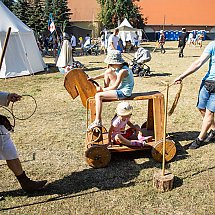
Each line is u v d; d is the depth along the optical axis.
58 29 28.61
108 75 4.48
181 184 3.82
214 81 4.44
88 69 14.22
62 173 4.12
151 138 4.64
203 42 38.81
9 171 4.18
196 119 6.32
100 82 10.66
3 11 12.21
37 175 4.07
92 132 4.34
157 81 10.85
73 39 23.48
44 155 4.68
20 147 4.98
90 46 22.61
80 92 4.66
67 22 41.88
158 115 4.41
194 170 4.16
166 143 4.30
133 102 7.66
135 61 12.04
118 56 4.34
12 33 11.77
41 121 6.32
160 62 16.86
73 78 4.59
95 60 18.34
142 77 11.70
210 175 4.03
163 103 4.41
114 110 7.04
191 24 53.84
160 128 4.44
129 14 40.97
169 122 6.13
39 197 3.57
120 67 4.37
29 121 6.32
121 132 4.55
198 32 45.91
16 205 3.43
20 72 12.09
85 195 3.61
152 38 46.88
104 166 4.26
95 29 45.59
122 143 4.44
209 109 4.56
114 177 4.00
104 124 6.08
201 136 4.80
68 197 3.57
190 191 3.67
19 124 6.13
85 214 3.27
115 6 40.53
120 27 28.56
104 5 41.66
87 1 51.78
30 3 41.22
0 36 11.48
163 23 53.91
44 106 7.51
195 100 7.98
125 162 4.42
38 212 3.31
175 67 14.70
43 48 22.97
